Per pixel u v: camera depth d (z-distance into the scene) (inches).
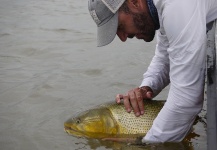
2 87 94.4
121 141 72.8
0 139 75.1
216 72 64.6
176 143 69.1
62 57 112.6
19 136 75.9
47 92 91.8
